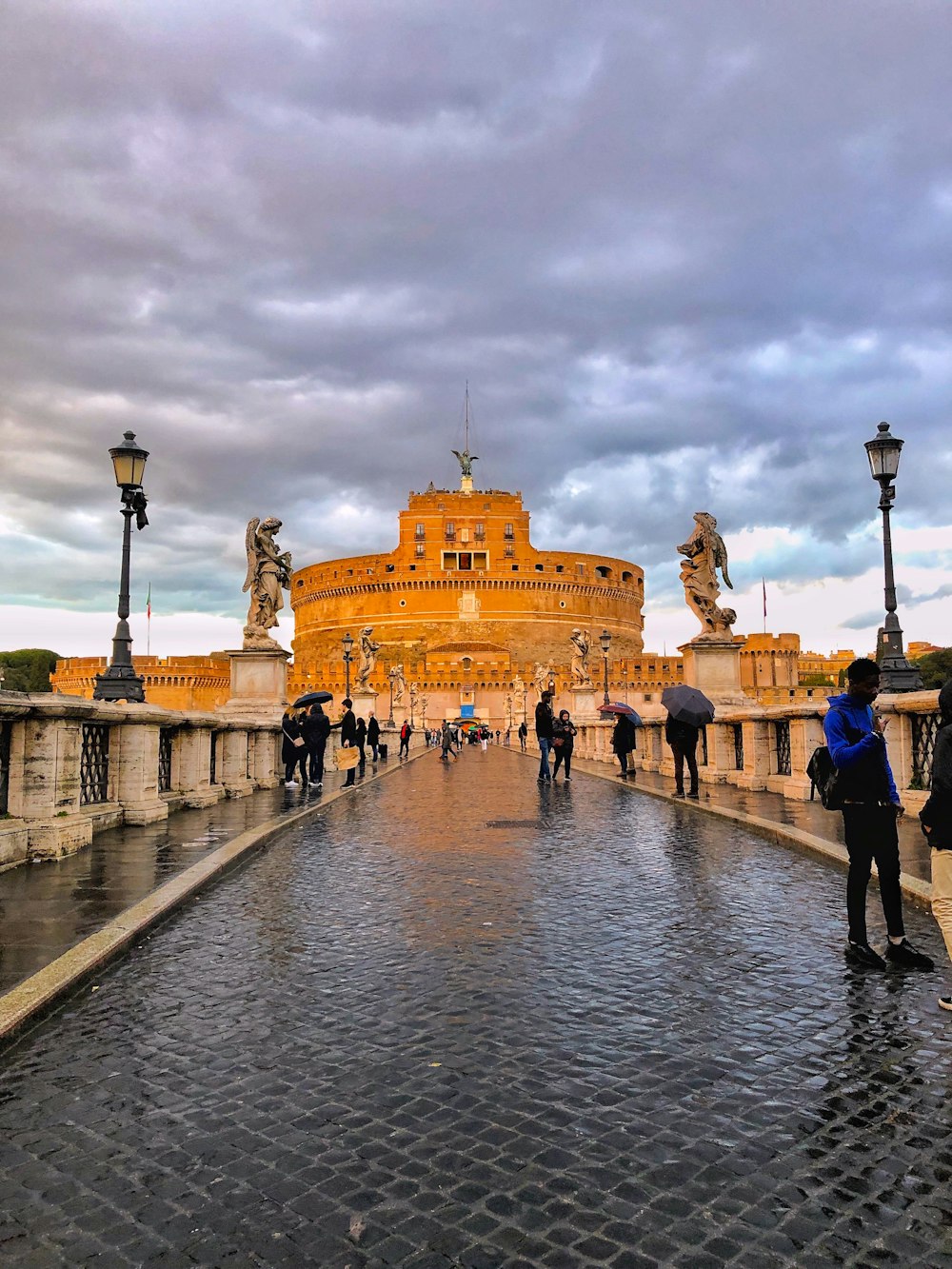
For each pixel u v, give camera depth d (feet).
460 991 18.78
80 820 35.37
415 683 354.54
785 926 24.26
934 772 17.54
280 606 89.76
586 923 24.73
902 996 18.40
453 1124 12.84
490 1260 9.79
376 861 36.04
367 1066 14.90
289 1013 17.49
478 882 31.19
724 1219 10.54
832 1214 10.64
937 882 17.56
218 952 21.86
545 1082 14.23
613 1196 11.01
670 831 44.45
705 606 84.28
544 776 80.02
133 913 24.16
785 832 38.42
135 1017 17.30
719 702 80.43
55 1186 11.34
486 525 469.57
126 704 43.39
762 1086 14.08
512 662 418.51
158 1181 11.42
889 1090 13.94
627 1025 16.72
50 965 19.26
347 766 77.10
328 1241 10.17
